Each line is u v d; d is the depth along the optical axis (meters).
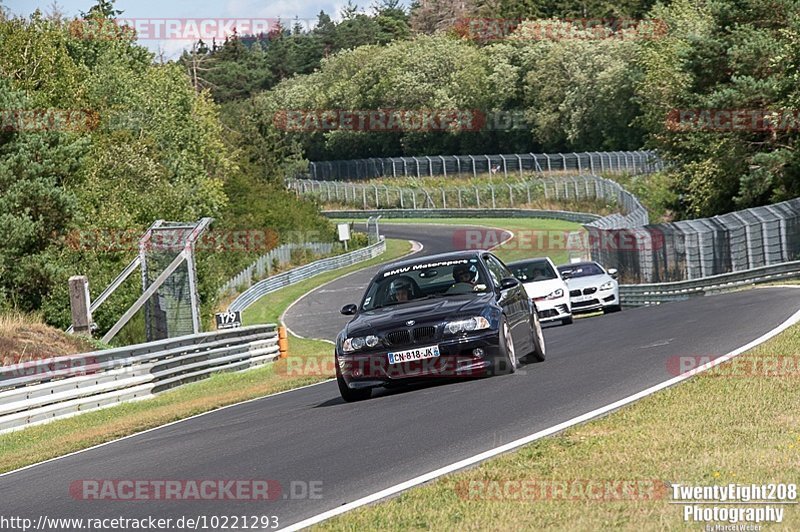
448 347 20.59
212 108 132.25
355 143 197.12
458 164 171.75
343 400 22.05
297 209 135.12
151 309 45.41
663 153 99.12
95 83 101.50
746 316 29.59
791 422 13.57
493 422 15.73
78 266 62.47
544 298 41.16
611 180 132.00
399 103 189.25
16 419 28.36
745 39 75.50
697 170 84.50
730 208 82.12
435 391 20.45
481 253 23.42
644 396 16.48
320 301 87.94
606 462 12.20
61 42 86.19
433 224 156.00
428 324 20.70
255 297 93.38
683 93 80.69
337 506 11.55
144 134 102.38
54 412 29.91
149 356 34.31
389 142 193.50
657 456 12.27
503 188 154.25
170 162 103.31
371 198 176.25
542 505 10.65
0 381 28.17
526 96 173.62
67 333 43.06
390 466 13.38
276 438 17.19
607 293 48.75
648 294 61.66
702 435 13.18
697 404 15.33
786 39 74.25
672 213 101.62
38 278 60.62
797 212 54.09
